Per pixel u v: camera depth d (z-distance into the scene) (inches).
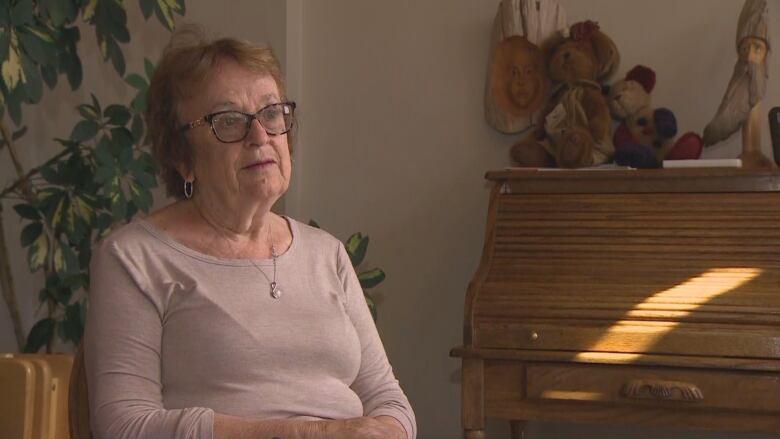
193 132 67.4
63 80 143.6
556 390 100.0
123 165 111.7
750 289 98.7
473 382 102.3
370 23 138.3
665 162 112.3
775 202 105.8
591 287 103.0
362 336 72.8
